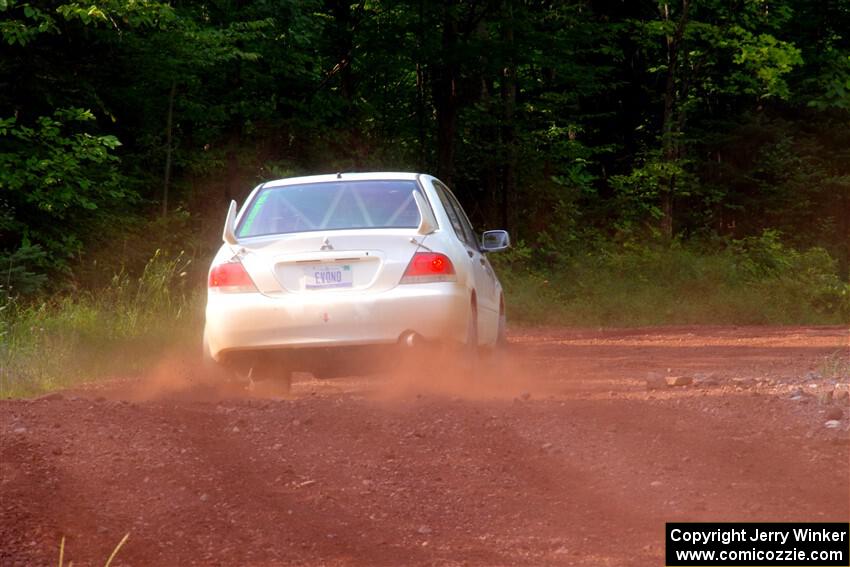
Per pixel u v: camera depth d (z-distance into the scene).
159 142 34.41
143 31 30.14
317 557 6.16
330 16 42.97
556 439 8.98
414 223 12.09
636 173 47.22
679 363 16.64
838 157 58.59
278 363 11.89
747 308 32.81
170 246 29.31
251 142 40.38
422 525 6.78
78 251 26.62
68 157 25.06
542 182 45.25
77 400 10.46
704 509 7.03
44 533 6.40
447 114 41.09
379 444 8.82
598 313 31.50
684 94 50.50
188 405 10.55
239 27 35.12
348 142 42.84
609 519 6.88
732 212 58.44
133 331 18.73
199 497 7.29
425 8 39.78
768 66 48.75
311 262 11.65
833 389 11.33
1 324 17.08
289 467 8.10
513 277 34.84
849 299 34.91
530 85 47.09
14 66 25.72
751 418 9.67
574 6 44.84
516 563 6.01
